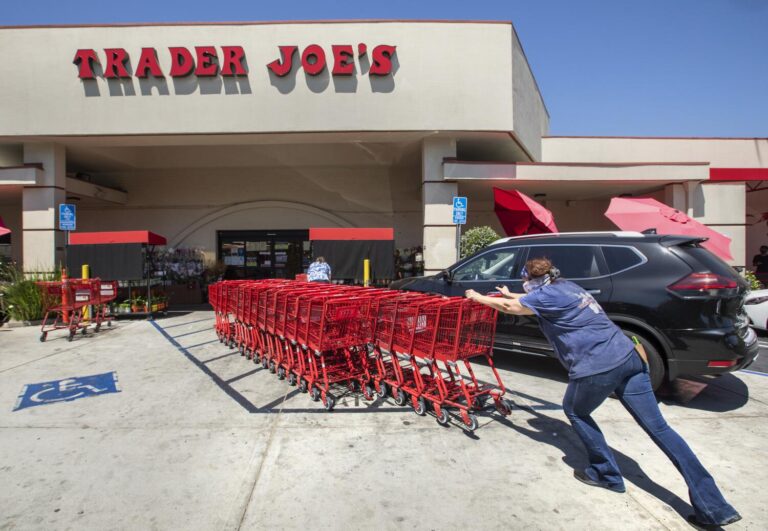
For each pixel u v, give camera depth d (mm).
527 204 9938
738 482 3293
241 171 15648
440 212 11320
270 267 15945
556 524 2801
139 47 10602
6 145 11758
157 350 7492
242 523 2807
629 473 3430
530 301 3230
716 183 11914
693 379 5832
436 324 4262
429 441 3957
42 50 10656
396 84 10680
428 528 2758
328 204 15883
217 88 10656
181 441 3965
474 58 10742
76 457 3672
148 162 14625
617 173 11531
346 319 4918
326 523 2803
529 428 4246
